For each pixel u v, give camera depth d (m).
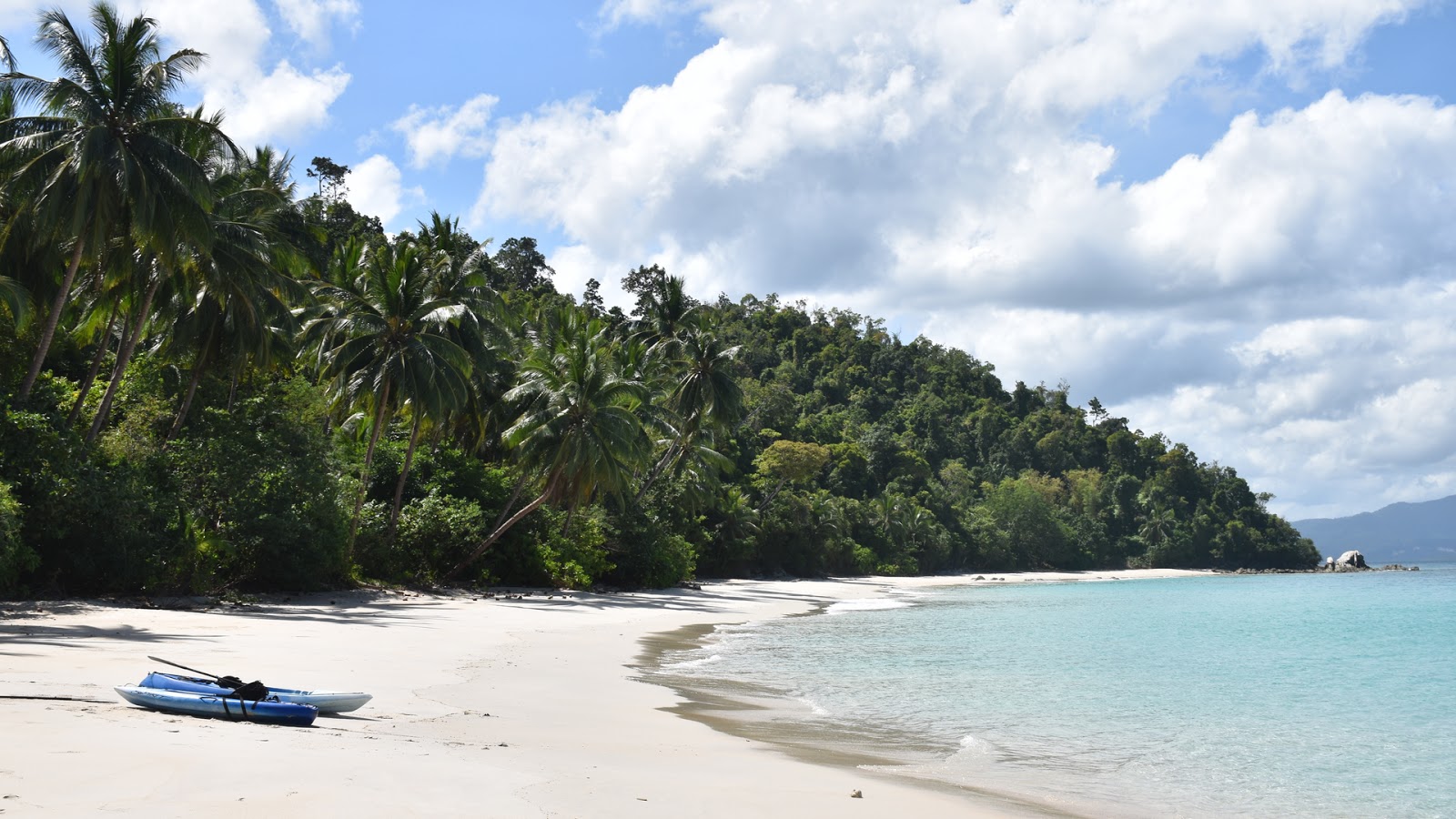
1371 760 13.31
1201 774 12.19
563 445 43.53
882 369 185.12
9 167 27.09
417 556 41.75
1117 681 21.08
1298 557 162.25
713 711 15.13
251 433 34.75
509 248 134.00
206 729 9.03
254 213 35.00
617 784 8.43
